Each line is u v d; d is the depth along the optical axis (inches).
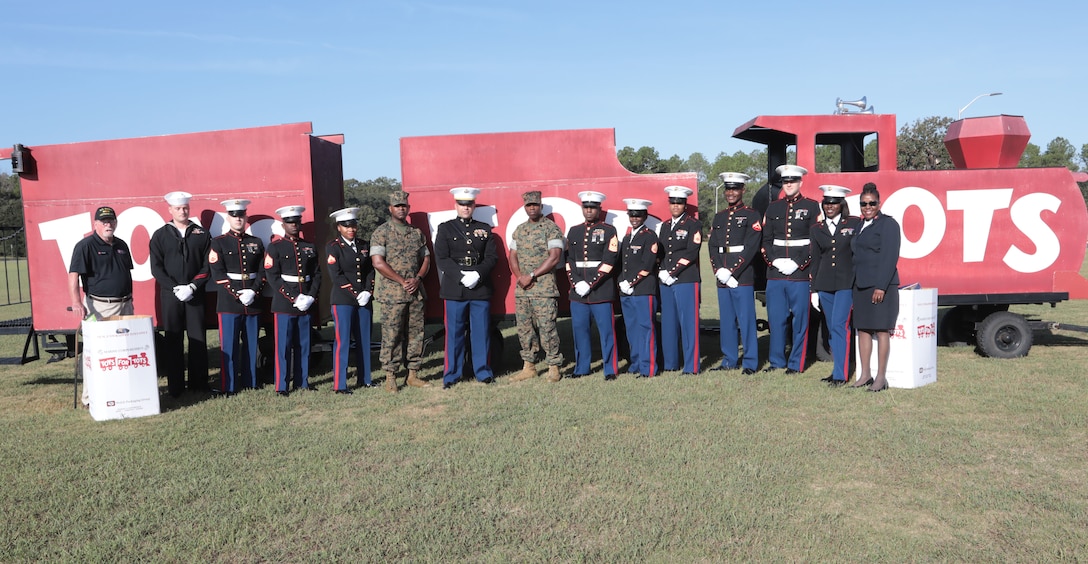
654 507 172.4
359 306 310.0
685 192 315.9
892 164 342.3
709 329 352.8
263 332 377.4
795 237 313.1
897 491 182.1
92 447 230.5
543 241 313.6
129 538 162.4
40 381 354.0
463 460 208.7
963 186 338.6
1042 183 337.4
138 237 335.9
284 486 192.4
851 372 318.7
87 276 288.0
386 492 186.2
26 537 165.5
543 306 313.9
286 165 329.1
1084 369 317.4
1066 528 157.9
